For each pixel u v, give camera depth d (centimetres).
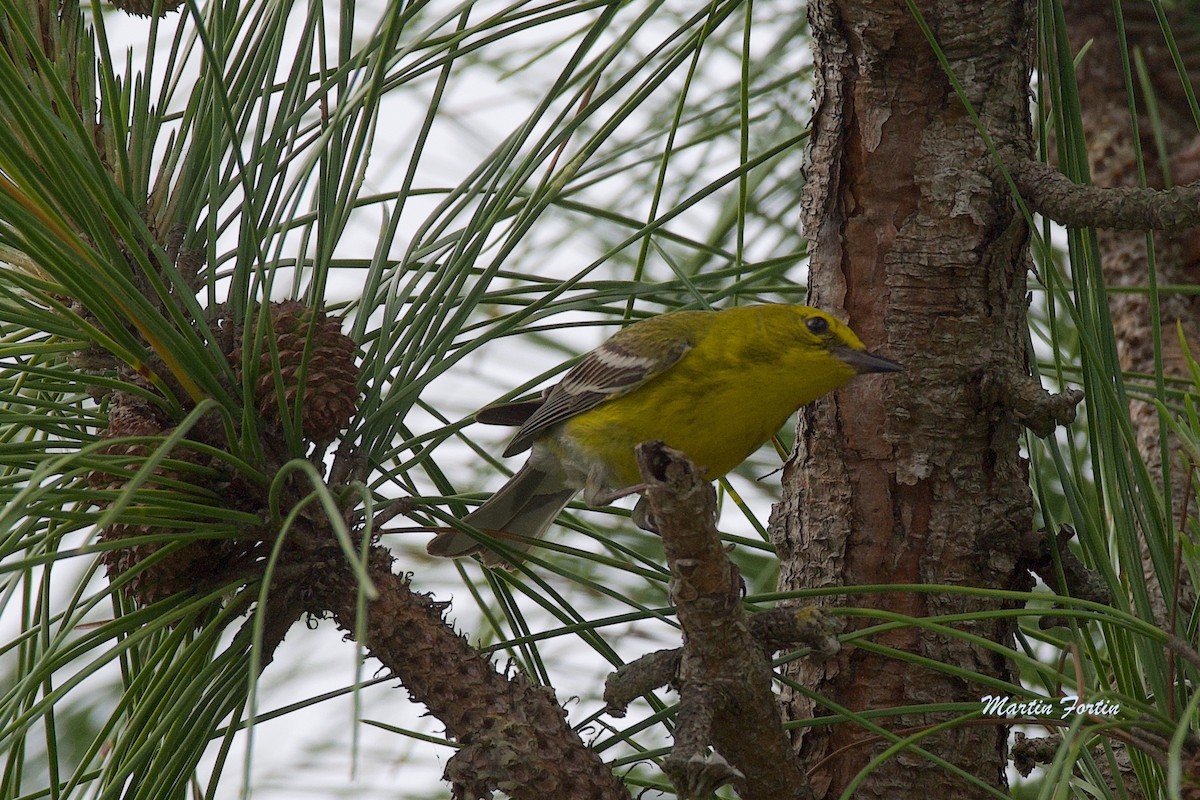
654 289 631
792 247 993
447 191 647
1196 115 540
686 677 505
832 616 520
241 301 555
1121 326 928
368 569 549
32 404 511
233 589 507
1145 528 498
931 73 635
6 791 482
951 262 632
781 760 523
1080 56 645
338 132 566
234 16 563
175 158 563
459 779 536
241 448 516
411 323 593
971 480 630
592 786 537
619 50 595
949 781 604
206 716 524
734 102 854
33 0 540
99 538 541
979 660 613
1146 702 490
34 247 457
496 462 681
